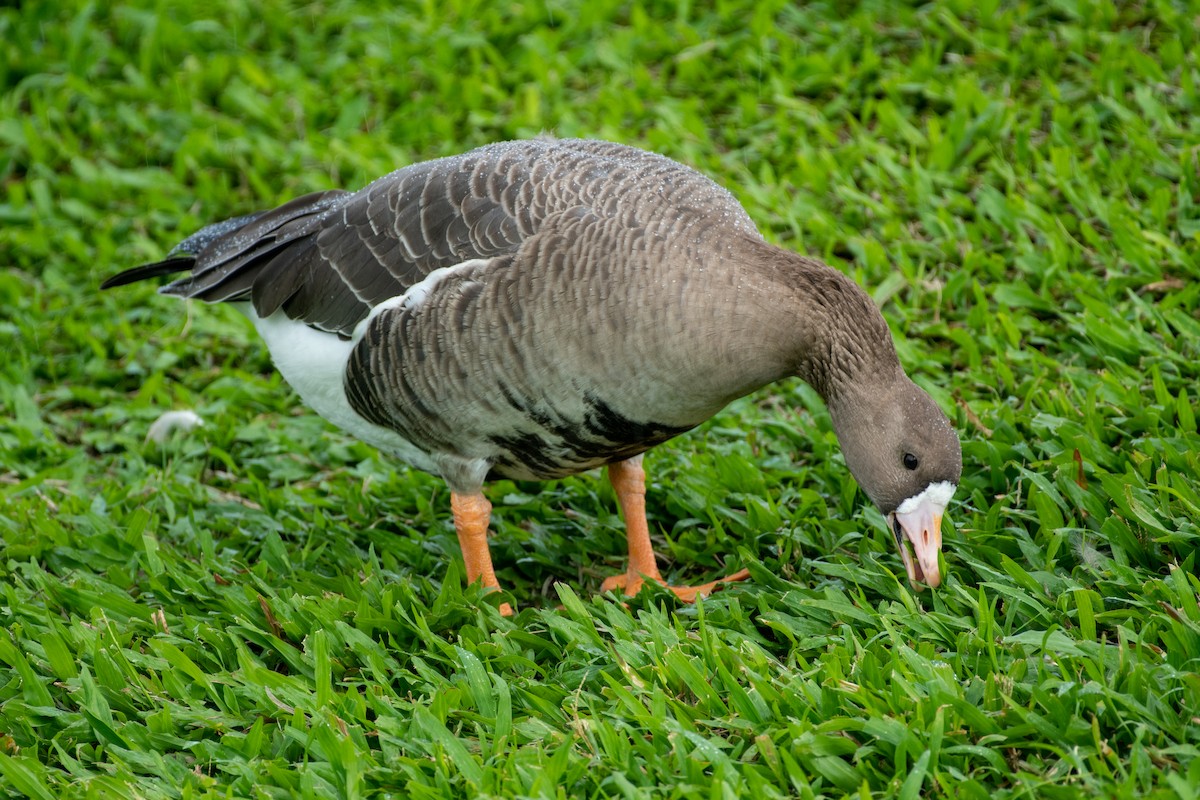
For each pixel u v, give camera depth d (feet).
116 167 53.98
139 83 56.70
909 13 53.57
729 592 31.63
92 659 30.50
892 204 45.50
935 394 37.65
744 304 29.27
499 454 32.14
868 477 30.14
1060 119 46.70
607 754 25.61
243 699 29.14
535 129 51.62
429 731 26.53
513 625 30.99
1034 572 29.73
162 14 58.95
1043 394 36.47
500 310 29.76
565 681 28.78
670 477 37.78
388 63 56.75
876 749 24.93
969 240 43.47
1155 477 32.37
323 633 29.19
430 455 32.89
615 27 57.06
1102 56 48.85
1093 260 41.57
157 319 48.44
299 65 58.13
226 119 55.11
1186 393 34.86
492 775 25.17
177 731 28.32
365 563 34.40
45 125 54.75
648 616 30.17
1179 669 26.05
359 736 27.02
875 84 51.03
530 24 57.77
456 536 36.29
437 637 30.35
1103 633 27.81
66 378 46.52
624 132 51.03
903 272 42.86
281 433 42.47
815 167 47.19
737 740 26.17
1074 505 31.94
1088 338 38.27
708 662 28.14
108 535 35.99
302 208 36.06
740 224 31.40
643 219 29.84
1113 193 43.55
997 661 26.91
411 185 32.50
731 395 30.50
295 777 26.07
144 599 33.91
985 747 24.44
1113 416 35.37
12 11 61.46
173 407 44.19
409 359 31.12
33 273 50.70
